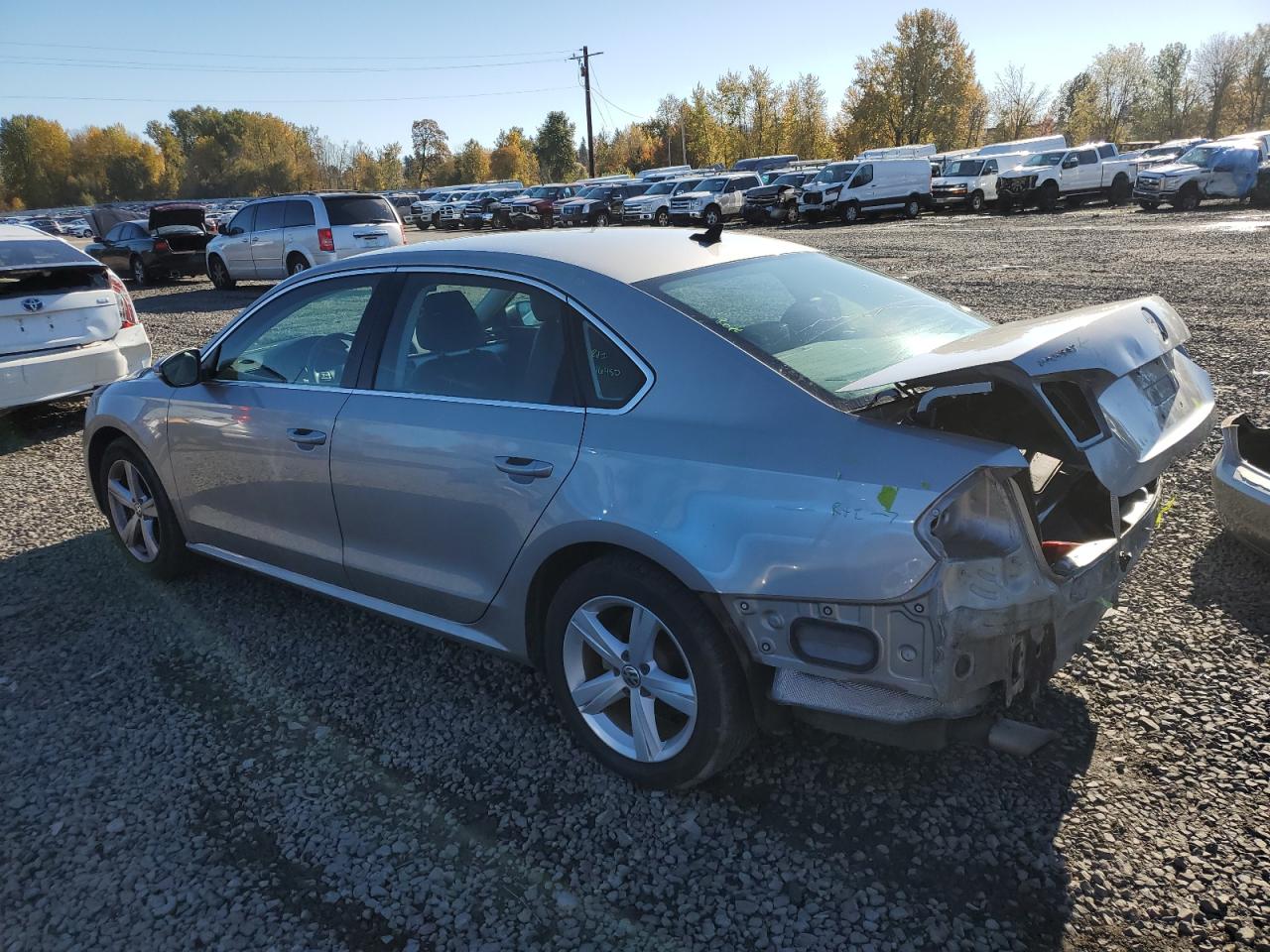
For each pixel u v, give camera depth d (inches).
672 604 97.8
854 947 84.5
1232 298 399.9
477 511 113.8
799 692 93.0
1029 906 87.8
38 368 265.9
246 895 93.9
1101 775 105.1
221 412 147.5
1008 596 85.4
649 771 105.3
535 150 3782.0
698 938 86.6
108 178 4687.5
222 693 133.2
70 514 214.4
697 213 1282.0
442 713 126.0
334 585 141.3
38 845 102.7
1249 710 114.9
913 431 87.7
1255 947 81.7
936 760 110.0
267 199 648.4
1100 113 3196.4
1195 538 165.9
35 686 137.0
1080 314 100.7
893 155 1568.7
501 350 116.5
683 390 100.0
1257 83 3319.4
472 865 97.2
